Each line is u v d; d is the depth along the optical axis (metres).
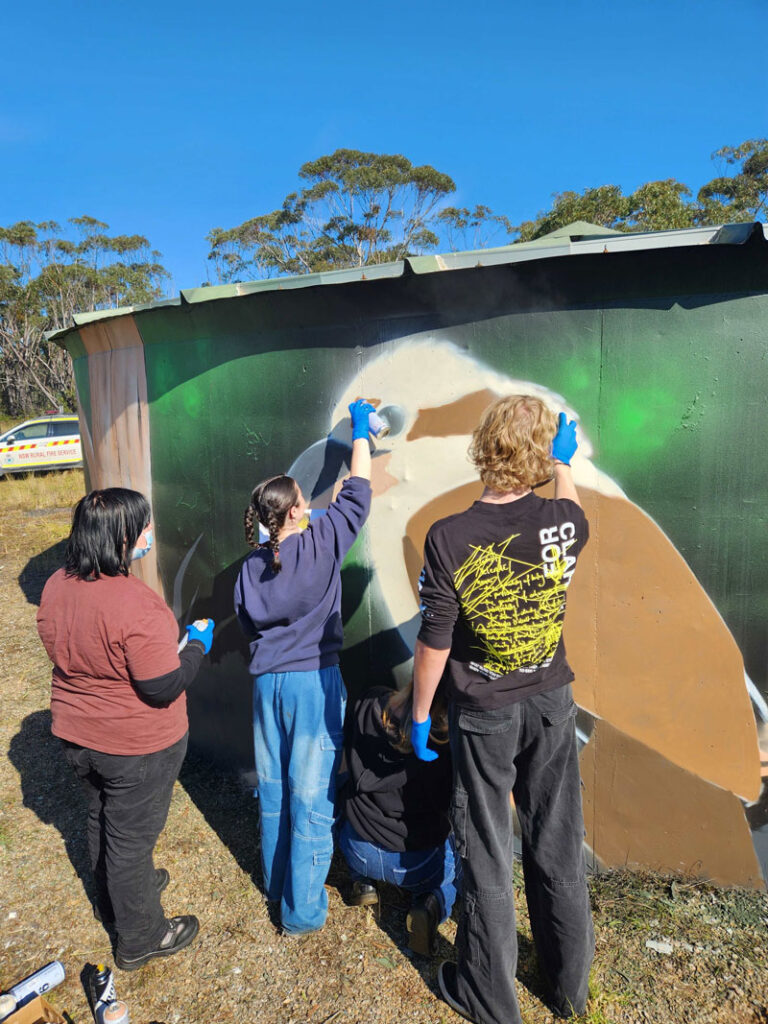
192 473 3.16
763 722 2.23
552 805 1.80
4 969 2.16
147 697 1.95
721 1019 1.91
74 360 4.52
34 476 15.16
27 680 4.47
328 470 2.65
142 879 2.08
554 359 2.24
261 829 2.34
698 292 2.06
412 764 2.08
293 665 2.16
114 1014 1.86
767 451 2.08
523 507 1.70
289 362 2.69
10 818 2.98
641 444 2.20
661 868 2.43
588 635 2.36
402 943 2.22
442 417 2.41
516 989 2.03
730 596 2.19
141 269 40.94
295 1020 1.95
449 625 1.67
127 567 2.00
